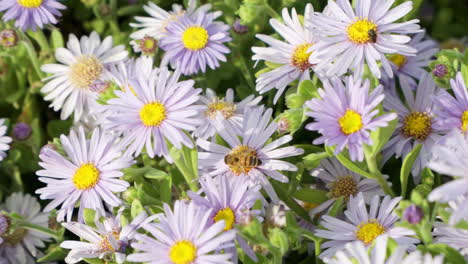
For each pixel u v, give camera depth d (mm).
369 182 574
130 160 562
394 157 589
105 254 548
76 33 678
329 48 552
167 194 565
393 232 540
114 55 631
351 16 556
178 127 542
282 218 569
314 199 575
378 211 568
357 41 552
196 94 545
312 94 553
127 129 544
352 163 551
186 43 592
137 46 626
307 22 575
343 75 569
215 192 536
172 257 517
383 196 573
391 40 552
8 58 644
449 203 526
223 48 592
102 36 671
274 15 608
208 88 604
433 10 728
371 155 543
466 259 530
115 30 657
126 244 544
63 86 628
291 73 579
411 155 551
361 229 545
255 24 620
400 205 517
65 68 630
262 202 561
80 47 633
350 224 549
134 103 547
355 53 551
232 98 597
